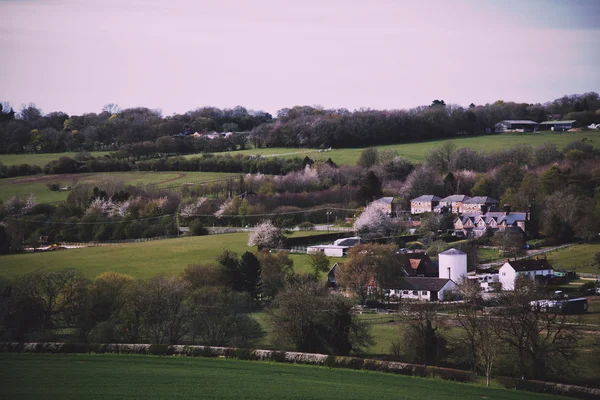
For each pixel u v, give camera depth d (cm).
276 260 18475
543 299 14688
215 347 10925
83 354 10812
